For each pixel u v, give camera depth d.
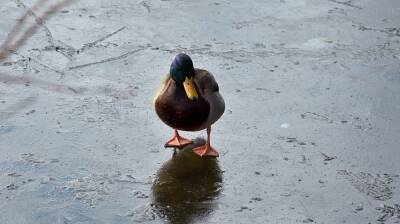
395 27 11.02
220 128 7.91
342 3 11.91
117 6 11.33
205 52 9.87
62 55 9.56
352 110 8.46
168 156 7.33
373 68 9.62
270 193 6.75
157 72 9.27
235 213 6.42
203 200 6.60
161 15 11.06
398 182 7.01
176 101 6.93
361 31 10.80
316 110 8.42
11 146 7.39
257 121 8.09
